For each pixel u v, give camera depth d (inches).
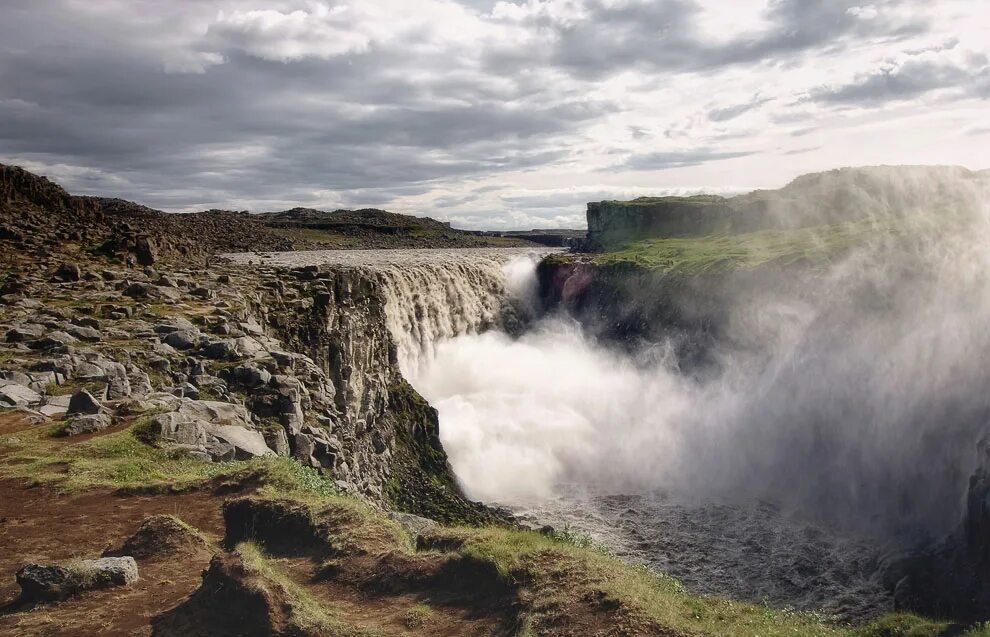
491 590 482.6
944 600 1619.1
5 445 864.3
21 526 647.8
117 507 697.6
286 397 1234.0
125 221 3846.0
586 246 7190.0
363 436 2015.3
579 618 441.1
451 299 3646.7
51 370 1108.5
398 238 7431.1
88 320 1407.5
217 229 5502.0
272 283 2127.2
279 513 594.6
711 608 599.2
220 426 1030.4
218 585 458.0
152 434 927.0
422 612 467.2
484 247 7716.5
